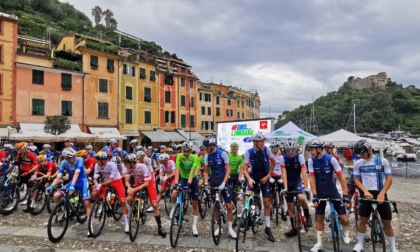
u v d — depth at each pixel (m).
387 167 4.99
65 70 28.16
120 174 7.11
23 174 8.59
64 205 6.22
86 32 53.06
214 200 6.22
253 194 5.98
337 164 5.30
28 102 25.64
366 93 132.88
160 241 6.07
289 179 6.26
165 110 40.38
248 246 5.75
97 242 5.99
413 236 6.56
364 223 5.21
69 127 23.52
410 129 105.12
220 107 53.34
